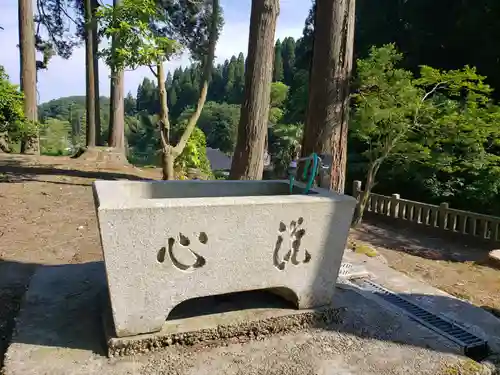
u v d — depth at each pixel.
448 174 10.73
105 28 6.46
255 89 7.31
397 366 2.24
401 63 14.11
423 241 7.79
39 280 3.08
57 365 2.04
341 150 5.96
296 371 2.14
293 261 2.48
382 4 15.34
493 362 2.46
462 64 13.35
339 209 2.54
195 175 10.98
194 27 9.84
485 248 7.34
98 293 2.86
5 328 2.80
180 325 2.31
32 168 10.02
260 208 2.32
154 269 2.15
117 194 2.30
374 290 3.37
